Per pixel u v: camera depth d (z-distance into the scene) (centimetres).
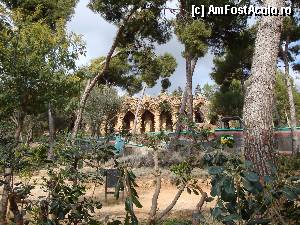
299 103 4222
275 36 714
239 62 2811
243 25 2089
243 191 193
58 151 297
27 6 1775
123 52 1984
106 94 3544
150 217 284
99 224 261
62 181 282
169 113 4697
